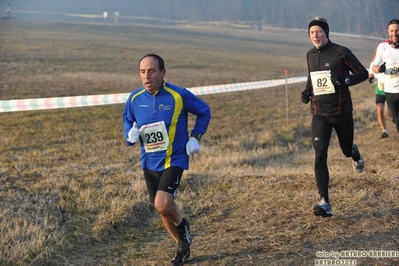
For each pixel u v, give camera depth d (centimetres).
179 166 805
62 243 928
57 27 8519
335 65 967
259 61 6103
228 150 1855
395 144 1794
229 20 18150
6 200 1117
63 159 1723
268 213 1032
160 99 807
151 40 7862
